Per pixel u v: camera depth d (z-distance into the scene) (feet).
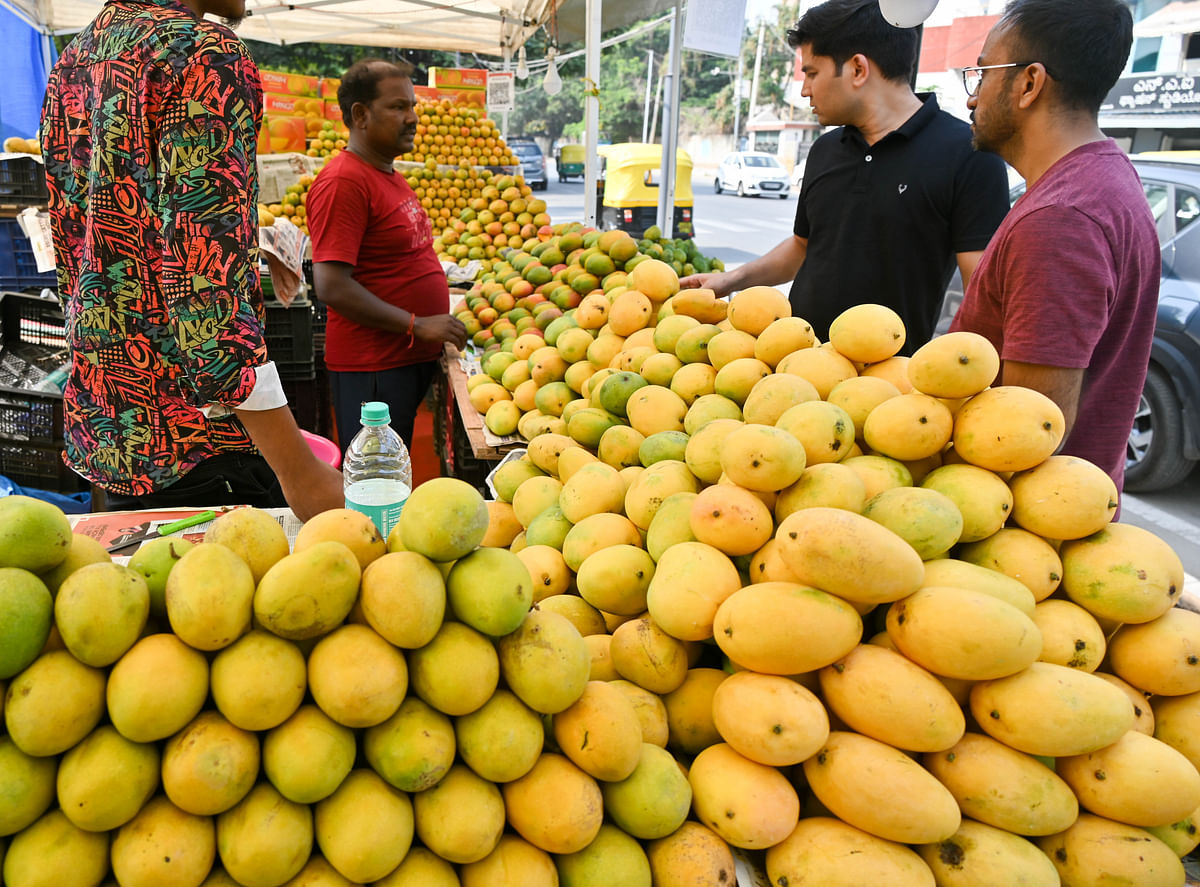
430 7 23.26
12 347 11.42
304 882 3.02
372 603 3.13
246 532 3.37
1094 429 6.21
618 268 12.00
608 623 4.89
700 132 152.15
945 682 3.71
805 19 9.37
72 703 2.87
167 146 4.84
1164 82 33.37
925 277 9.59
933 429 4.44
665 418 6.30
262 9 22.15
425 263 12.46
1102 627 4.17
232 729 2.98
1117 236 5.39
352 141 11.76
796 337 5.95
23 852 2.88
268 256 12.34
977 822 3.55
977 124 6.41
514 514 6.45
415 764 3.06
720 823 3.52
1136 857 3.43
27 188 16.51
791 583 3.74
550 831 3.22
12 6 20.70
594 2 18.19
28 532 3.08
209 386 5.05
